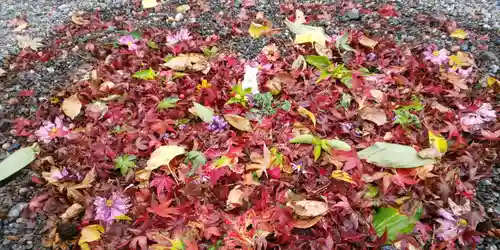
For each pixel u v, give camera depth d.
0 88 2.68
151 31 3.03
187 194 1.93
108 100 2.48
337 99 2.45
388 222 1.88
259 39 2.96
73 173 2.11
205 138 2.22
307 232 1.86
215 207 1.93
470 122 2.29
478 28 3.05
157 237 1.81
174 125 2.31
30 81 2.72
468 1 3.37
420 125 2.27
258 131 2.21
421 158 2.04
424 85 2.57
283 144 2.14
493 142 2.23
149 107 2.42
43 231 1.94
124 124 2.32
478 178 2.08
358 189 1.97
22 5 3.57
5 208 2.04
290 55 2.79
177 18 3.22
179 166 2.09
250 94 2.42
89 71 2.76
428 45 2.86
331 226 1.84
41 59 2.88
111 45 2.92
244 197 1.91
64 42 3.04
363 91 2.45
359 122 2.31
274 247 1.79
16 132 2.40
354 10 3.19
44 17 3.38
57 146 2.27
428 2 3.36
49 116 2.44
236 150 2.09
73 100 2.46
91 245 1.83
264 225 1.79
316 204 1.85
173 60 2.68
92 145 2.19
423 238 1.85
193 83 2.55
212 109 2.38
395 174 2.00
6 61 2.92
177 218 1.87
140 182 2.05
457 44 2.88
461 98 2.46
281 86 2.52
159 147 2.12
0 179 2.13
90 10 3.41
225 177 2.01
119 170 2.14
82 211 1.97
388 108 2.37
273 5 3.36
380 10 3.20
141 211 1.90
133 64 2.71
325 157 2.09
